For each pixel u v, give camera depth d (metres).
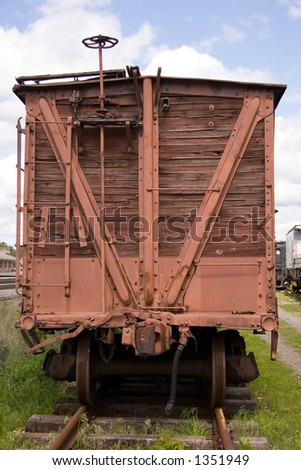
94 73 7.24
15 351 10.14
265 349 13.83
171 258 6.87
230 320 6.55
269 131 7.00
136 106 7.09
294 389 9.23
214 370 6.95
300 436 6.56
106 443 5.91
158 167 6.98
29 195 7.05
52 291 6.95
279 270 44.59
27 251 6.98
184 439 5.89
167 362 7.29
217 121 7.04
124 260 6.90
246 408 7.34
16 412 7.04
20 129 7.00
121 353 7.69
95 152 7.08
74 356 7.30
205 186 6.96
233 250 6.90
